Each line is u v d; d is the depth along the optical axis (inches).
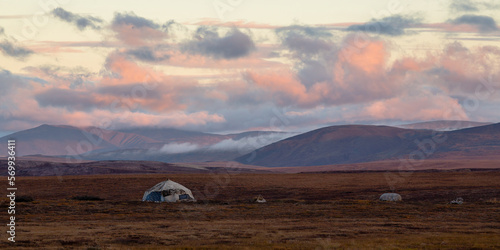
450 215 1836.9
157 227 1491.1
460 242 1132.5
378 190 3358.8
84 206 2167.8
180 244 1136.2
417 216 1815.9
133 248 1058.1
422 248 1047.6
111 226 1519.4
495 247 1056.8
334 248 1053.8
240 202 2482.8
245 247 1064.2
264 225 1553.9
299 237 1258.0
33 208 2048.5
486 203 2268.7
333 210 2038.6
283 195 3238.2
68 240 1181.1
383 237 1263.5
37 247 1069.1
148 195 2544.3
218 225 1553.9
